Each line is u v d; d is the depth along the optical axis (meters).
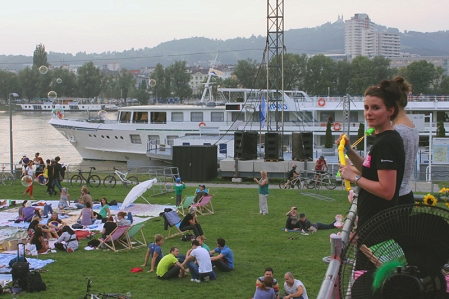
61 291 15.80
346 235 4.76
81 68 177.88
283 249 20.47
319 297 3.64
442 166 37.81
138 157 54.19
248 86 144.25
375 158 4.68
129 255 19.95
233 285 16.41
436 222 3.72
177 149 39.84
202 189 27.64
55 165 33.22
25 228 24.39
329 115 52.47
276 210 27.78
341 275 4.16
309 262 18.64
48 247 20.45
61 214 27.19
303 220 23.34
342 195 32.16
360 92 130.75
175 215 22.48
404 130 5.59
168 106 54.09
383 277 3.81
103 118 59.25
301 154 38.69
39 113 160.75
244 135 39.66
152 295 15.51
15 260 17.69
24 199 31.86
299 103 52.38
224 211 27.81
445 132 51.47
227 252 17.84
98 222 25.14
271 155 38.94
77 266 18.48
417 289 3.69
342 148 5.27
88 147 56.31
